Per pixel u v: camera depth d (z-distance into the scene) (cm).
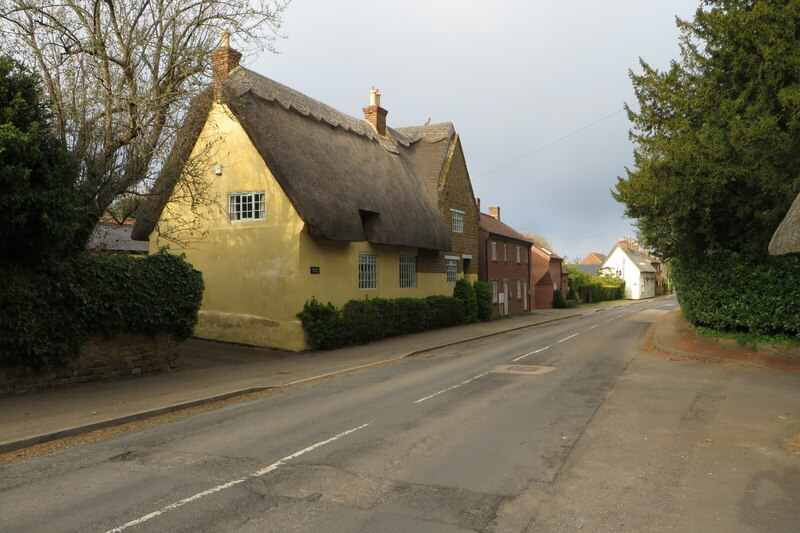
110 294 1179
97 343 1198
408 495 550
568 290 5909
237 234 1850
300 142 1833
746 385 1105
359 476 606
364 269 2144
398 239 2111
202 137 1809
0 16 1193
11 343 999
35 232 999
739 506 519
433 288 2680
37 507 527
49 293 1058
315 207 1712
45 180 986
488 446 718
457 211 2931
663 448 702
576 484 580
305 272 1781
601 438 752
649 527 476
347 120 2366
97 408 941
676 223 1560
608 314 3956
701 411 899
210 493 558
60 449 740
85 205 1191
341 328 1852
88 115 1272
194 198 1547
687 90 1520
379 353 1747
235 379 1268
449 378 1273
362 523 484
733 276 1506
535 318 3491
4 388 1020
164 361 1363
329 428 823
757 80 1237
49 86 1215
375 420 868
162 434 811
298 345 1750
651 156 1734
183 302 1355
